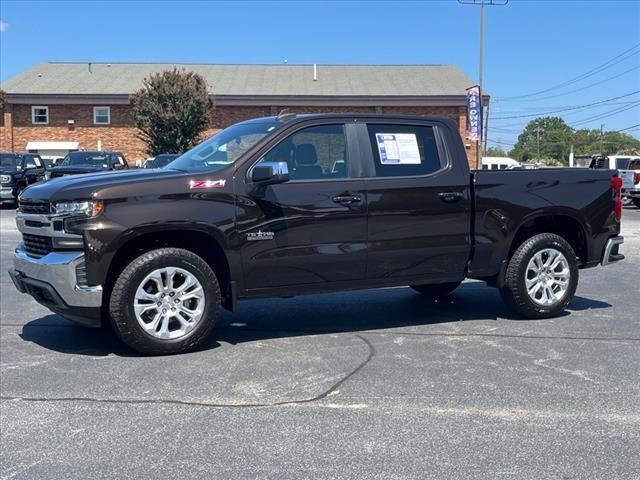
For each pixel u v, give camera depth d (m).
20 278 5.94
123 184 5.55
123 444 4.05
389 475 3.64
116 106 37.81
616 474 3.65
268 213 5.89
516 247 7.04
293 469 3.72
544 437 4.12
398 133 6.46
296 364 5.57
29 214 5.82
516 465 3.75
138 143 37.94
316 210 6.03
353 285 6.29
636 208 28.55
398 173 6.38
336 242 6.11
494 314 7.41
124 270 5.57
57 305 5.59
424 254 6.46
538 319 7.14
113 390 4.97
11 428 4.30
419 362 5.61
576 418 4.42
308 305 7.89
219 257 5.97
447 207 6.50
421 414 4.48
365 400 4.75
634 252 12.83
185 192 5.66
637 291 8.83
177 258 5.69
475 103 26.53
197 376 5.27
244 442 4.07
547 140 102.19
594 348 6.04
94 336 6.48
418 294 8.52
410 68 42.78
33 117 37.81
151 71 41.47
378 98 36.78
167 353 5.79
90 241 5.40
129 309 5.58
